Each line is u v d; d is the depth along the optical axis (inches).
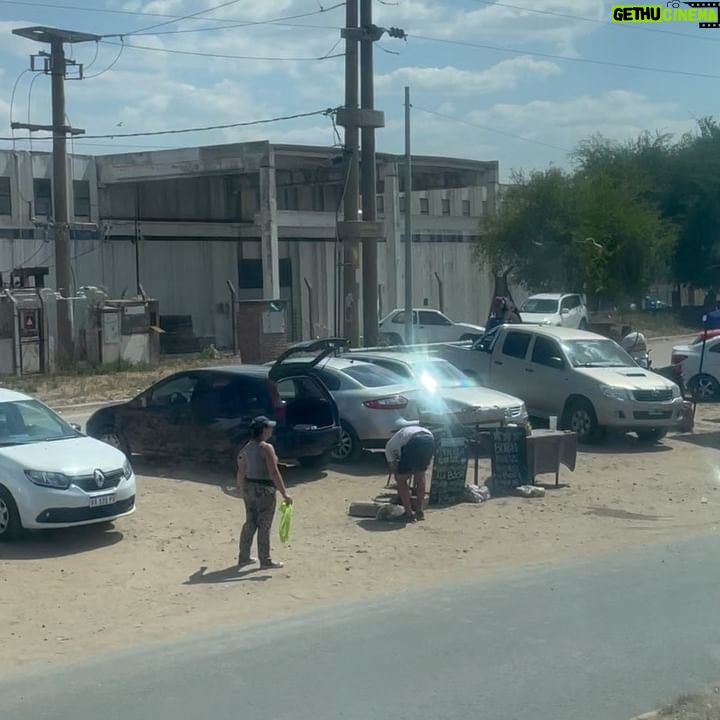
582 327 1658.5
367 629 346.0
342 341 665.0
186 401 639.1
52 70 1333.7
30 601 394.6
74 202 1689.2
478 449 620.1
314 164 1737.2
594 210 2006.6
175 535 498.9
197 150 1647.4
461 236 2116.1
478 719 259.4
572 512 558.9
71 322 1400.1
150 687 290.4
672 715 256.8
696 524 535.8
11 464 472.1
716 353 1026.7
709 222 2448.3
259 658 315.3
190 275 1836.9
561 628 341.7
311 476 640.4
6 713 272.2
